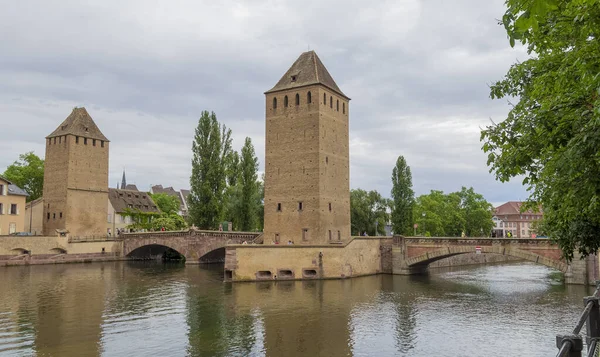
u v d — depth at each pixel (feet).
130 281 206.39
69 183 322.14
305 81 240.94
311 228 231.09
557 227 78.48
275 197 242.78
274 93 248.52
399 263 244.01
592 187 47.50
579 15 40.09
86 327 120.06
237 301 155.12
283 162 242.37
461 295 171.63
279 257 207.31
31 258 276.00
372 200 340.18
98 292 174.70
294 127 241.14
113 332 115.14
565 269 199.93
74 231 322.75
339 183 250.98
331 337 111.65
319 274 210.38
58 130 334.44
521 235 604.90
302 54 255.29
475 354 98.94
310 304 150.61
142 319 129.18
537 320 130.00
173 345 104.42
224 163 305.53
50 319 129.08
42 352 98.68
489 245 216.54
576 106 49.34
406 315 135.95
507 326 123.03
